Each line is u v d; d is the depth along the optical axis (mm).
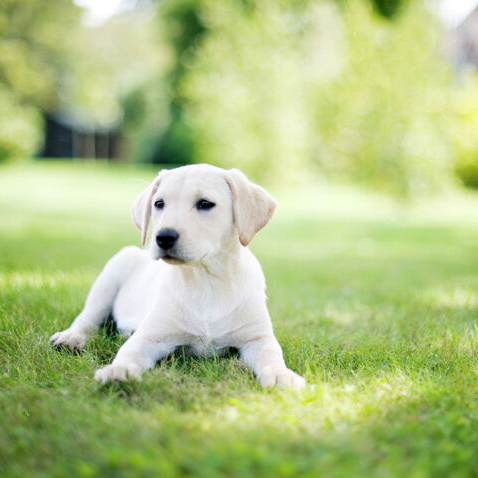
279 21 18203
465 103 20000
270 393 2404
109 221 11750
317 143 18781
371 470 1697
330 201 19875
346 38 15695
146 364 2740
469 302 4875
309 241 10445
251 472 1621
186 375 2605
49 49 31422
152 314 2975
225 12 18297
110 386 2377
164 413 2084
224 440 1849
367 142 15008
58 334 3232
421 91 14750
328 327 3867
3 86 26875
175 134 30375
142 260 3750
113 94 38844
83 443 1851
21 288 4562
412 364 2848
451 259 8344
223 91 18078
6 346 3037
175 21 30469
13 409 2156
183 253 2668
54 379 2527
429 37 14844
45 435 1930
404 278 6512
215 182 2920
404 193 15070
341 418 2105
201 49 19875
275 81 17938
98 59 35969
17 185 19344
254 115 18031
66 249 7531
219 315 2941
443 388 2418
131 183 21906
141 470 1649
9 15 29000
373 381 2557
